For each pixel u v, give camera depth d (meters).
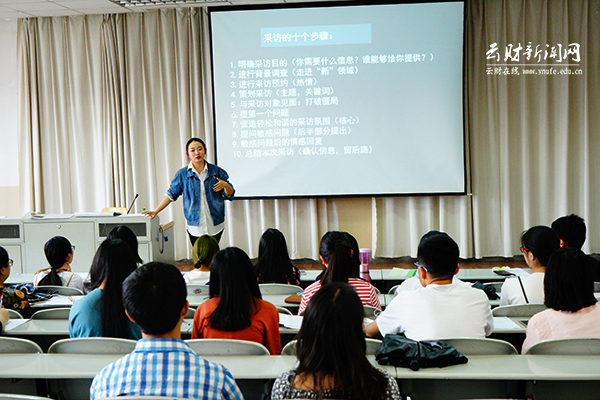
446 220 6.06
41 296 2.90
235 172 6.13
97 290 2.13
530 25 5.78
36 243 5.24
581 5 5.70
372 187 5.98
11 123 6.56
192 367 1.33
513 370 1.64
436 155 5.85
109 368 1.36
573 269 1.91
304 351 1.27
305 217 6.24
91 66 6.30
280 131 6.03
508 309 2.36
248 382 1.87
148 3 5.86
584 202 5.86
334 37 5.85
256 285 2.10
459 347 1.82
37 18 6.27
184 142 6.25
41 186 6.51
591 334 1.89
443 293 1.99
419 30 5.73
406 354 1.66
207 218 5.11
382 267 6.04
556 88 5.81
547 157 5.86
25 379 1.85
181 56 6.14
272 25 5.90
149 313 1.34
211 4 5.93
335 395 1.23
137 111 6.29
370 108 5.89
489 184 5.98
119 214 5.20
